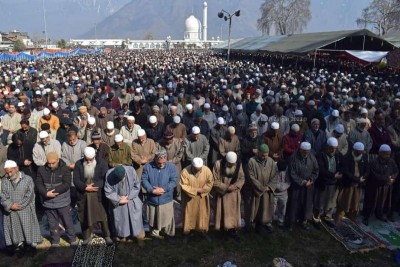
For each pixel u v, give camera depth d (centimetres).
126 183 591
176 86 1606
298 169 655
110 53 7325
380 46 2977
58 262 573
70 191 666
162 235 654
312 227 699
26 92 1363
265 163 639
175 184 619
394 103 1052
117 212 595
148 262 584
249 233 672
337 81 1767
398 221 725
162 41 14450
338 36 2891
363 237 657
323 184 683
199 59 4847
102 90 1416
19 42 7250
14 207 560
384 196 698
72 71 2325
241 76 2209
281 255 609
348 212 710
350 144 822
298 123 909
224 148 784
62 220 603
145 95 1361
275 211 689
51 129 845
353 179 665
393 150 839
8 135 789
